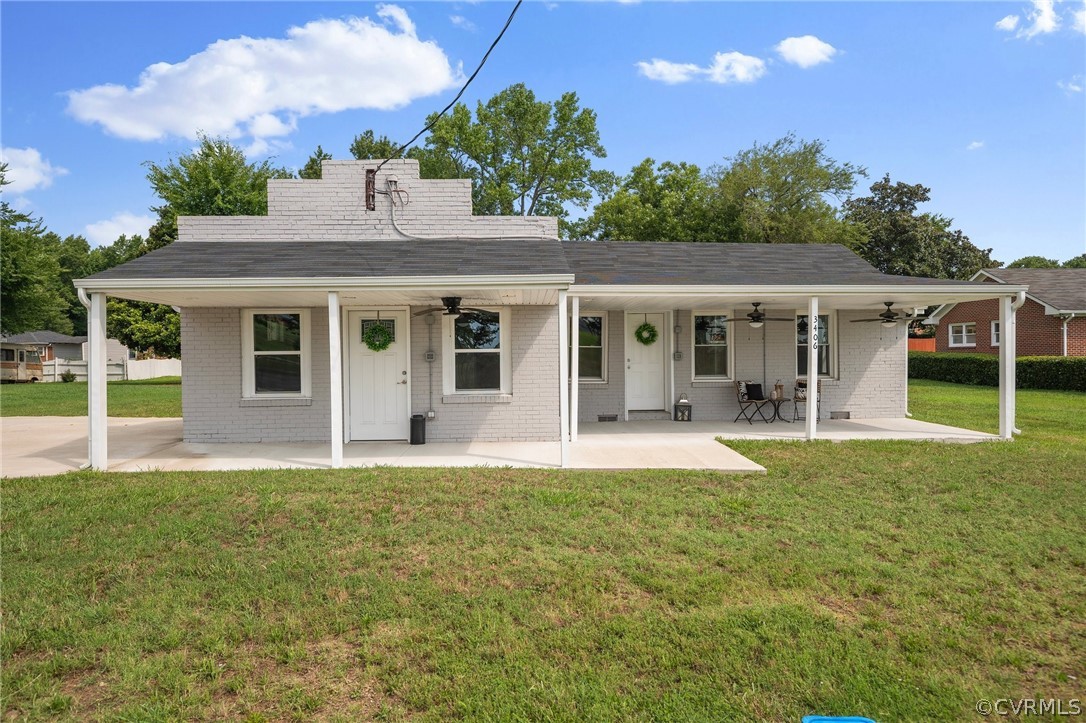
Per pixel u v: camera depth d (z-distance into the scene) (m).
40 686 3.18
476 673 3.30
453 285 7.60
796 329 12.70
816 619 3.88
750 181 31.38
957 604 4.10
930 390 20.88
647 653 3.48
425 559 4.82
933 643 3.61
